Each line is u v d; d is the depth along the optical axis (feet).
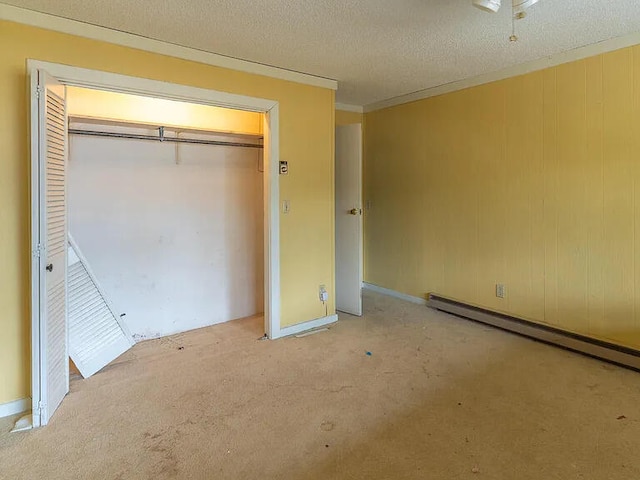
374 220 16.26
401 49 9.61
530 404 7.65
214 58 9.75
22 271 7.56
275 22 8.02
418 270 14.64
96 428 6.96
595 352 9.54
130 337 10.23
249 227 13.41
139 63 8.71
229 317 13.12
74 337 8.85
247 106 10.43
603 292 9.73
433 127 13.60
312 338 11.30
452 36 8.84
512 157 11.39
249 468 5.94
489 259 12.25
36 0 7.07
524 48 9.66
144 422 7.14
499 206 11.84
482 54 10.07
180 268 11.98
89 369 8.96
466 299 13.03
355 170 13.15
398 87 13.30
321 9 7.45
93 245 10.48
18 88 7.39
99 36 8.17
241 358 9.95
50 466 5.98
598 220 9.71
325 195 12.31
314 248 12.15
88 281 9.27
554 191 10.51
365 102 15.57
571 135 10.06
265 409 7.56
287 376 8.93
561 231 10.44
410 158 14.55
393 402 7.78
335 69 11.18
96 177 10.43
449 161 13.19
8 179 7.37
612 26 8.40
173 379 8.80
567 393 8.06
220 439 6.64
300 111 11.51
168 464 6.03
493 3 5.92
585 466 5.90
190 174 12.02
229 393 8.18
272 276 11.24
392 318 13.01
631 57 8.91
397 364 9.51
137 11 7.52
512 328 11.34
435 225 13.85
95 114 10.37
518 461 6.03
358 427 6.96
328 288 12.57
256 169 13.43
